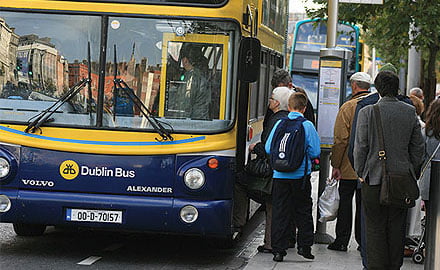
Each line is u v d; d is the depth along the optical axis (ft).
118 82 39.22
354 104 42.65
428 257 32.81
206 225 38.73
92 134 39.09
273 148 40.22
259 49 39.14
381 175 33.14
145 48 39.24
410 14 81.51
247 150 42.52
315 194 70.95
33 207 38.91
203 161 38.81
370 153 33.47
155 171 38.70
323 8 82.53
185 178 38.63
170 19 39.22
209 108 39.19
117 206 38.58
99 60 39.32
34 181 39.04
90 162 38.83
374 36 86.89
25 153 39.09
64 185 38.93
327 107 45.88
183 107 39.14
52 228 50.06
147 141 38.88
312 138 40.29
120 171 38.73
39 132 39.19
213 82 39.24
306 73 139.23
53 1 39.63
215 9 39.14
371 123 33.53
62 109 39.29
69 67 39.45
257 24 45.19
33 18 39.75
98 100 39.22
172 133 38.88
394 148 33.17
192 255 43.50
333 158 43.19
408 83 101.14
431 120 36.76
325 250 44.39
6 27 39.91
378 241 33.88
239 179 41.68
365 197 33.78
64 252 42.55
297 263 40.60
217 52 39.24
